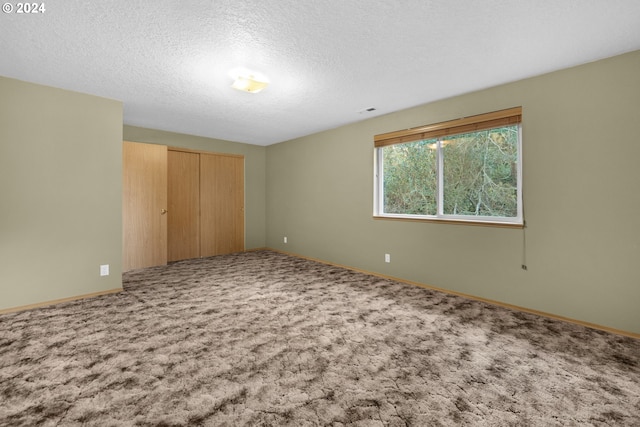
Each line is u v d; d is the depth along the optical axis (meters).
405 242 3.96
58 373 1.84
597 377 1.84
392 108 3.89
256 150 6.49
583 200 2.61
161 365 1.94
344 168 4.79
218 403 1.59
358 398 1.63
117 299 3.26
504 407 1.57
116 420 1.46
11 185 2.88
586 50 2.37
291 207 5.91
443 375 1.85
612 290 2.48
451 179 3.65
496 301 3.13
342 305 3.09
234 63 2.60
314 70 2.75
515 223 3.07
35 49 2.35
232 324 2.60
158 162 4.94
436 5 1.83
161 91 3.25
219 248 5.97
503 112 3.05
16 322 2.62
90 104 3.32
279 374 1.85
